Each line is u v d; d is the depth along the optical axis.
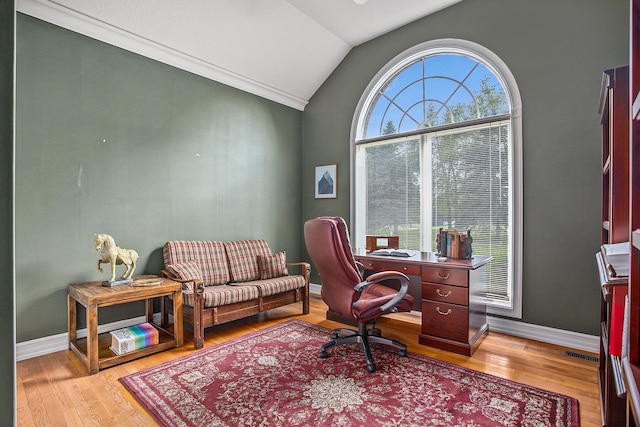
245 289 3.08
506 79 3.03
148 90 3.21
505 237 3.10
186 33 3.24
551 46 2.80
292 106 4.64
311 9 3.46
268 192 4.32
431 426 1.66
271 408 1.82
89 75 2.83
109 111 2.95
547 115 2.81
